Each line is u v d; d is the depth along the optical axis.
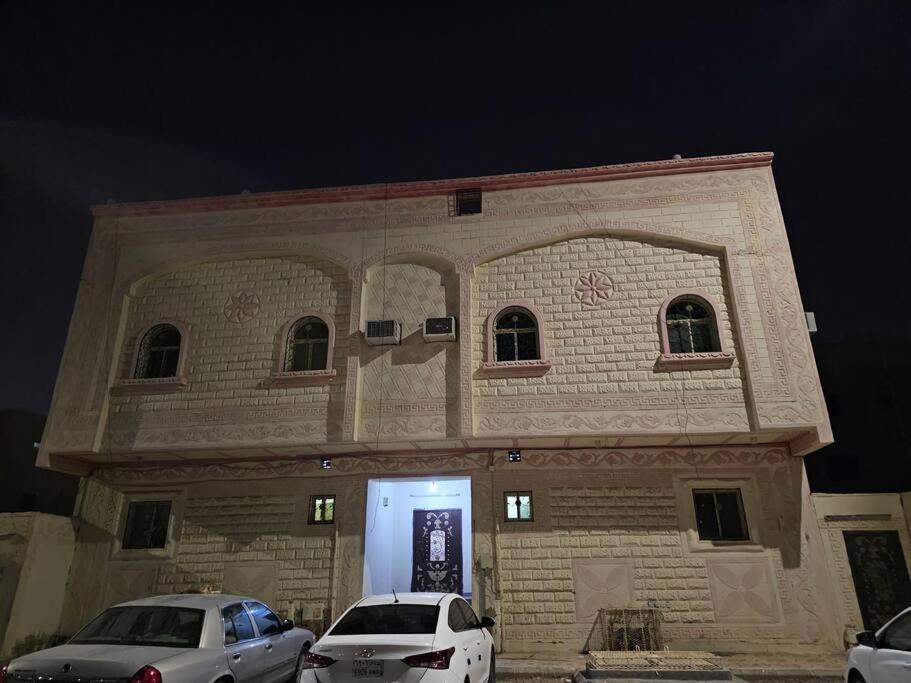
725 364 12.12
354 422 12.40
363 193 14.22
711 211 13.19
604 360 12.45
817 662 10.55
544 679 10.06
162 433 12.84
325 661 5.98
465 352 12.64
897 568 11.97
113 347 13.58
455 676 5.96
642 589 11.88
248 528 13.20
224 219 14.38
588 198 13.61
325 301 13.63
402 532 14.94
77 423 13.02
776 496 12.25
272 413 12.77
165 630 6.85
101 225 14.71
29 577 12.19
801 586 11.69
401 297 13.45
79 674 5.66
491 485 12.78
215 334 13.60
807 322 12.55
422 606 6.91
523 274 13.33
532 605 11.95
